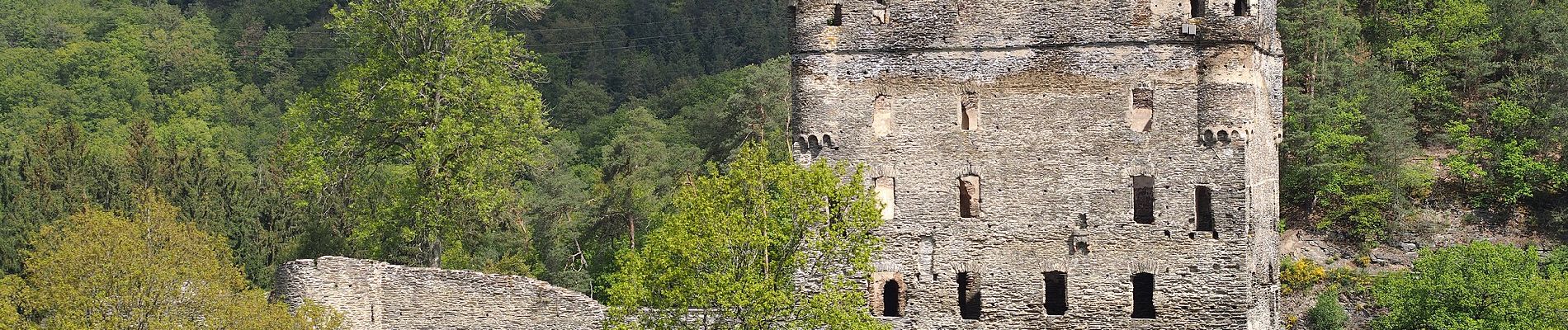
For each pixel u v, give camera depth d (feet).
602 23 564.30
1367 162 312.71
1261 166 207.00
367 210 253.44
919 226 204.33
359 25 243.60
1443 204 314.35
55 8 567.18
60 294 195.52
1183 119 200.03
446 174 237.04
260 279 280.72
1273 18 216.13
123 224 202.90
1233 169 198.90
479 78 240.73
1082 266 201.67
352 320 212.02
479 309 212.64
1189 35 199.82
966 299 207.62
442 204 238.07
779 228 189.06
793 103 207.31
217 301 198.90
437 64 238.68
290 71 540.93
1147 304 203.92
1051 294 204.95
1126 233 200.95
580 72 536.42
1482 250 252.42
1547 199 314.14
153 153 312.50
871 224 187.52
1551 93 326.03
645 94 528.63
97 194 296.92
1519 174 312.09
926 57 204.74
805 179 188.55
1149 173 200.54
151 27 556.10
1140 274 201.16
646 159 382.22
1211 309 199.11
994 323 203.10
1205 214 204.64
